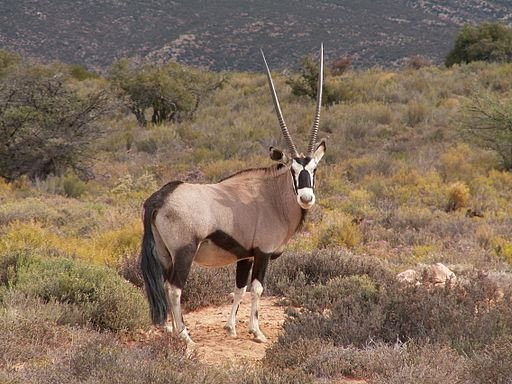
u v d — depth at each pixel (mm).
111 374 16000
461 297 22188
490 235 40750
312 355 18562
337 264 29812
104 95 67688
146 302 23359
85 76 136750
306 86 97688
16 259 27047
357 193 53188
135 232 36406
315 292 26438
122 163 70250
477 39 131625
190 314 26156
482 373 16266
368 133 77500
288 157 22594
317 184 56406
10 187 56781
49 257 28875
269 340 22641
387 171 61656
